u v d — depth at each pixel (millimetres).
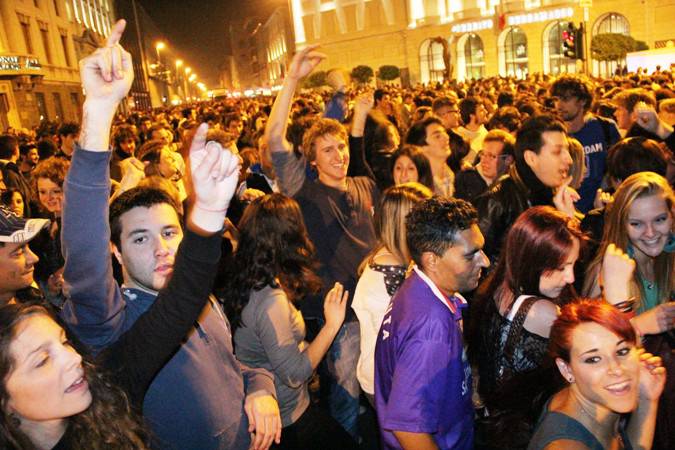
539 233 2600
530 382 2311
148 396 2096
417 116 9258
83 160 1738
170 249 2098
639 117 5285
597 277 3215
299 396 3225
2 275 2570
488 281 2795
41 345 1655
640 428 2188
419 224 2502
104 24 56469
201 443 2156
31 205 6672
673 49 23906
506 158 5230
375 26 55312
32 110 28969
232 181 1691
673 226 3107
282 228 3176
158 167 5367
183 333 1785
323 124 4367
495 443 2408
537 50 44125
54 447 1758
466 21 48844
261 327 3084
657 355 2771
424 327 2434
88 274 1836
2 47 28844
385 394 2662
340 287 3432
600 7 39938
